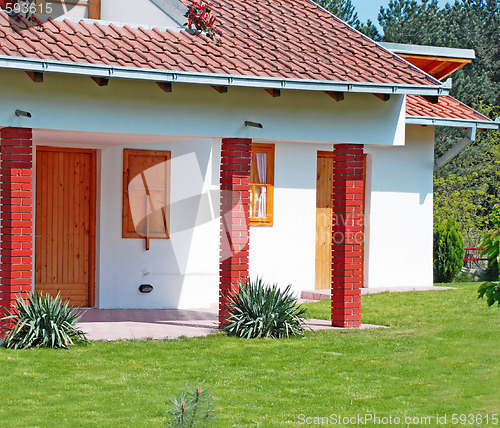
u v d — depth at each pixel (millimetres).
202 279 15203
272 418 7852
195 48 12203
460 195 30922
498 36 43594
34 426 7488
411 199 17969
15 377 9141
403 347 11016
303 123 12484
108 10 14055
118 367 9688
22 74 10797
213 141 15766
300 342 11359
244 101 12141
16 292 10922
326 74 12062
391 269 17781
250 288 12117
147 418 7738
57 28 11742
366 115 12828
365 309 14430
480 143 33188
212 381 9164
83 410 7988
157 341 11281
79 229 14812
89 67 10516
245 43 13000
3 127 10953
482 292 6855
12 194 10859
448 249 21625
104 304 14625
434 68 19844
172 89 11711
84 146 14594
